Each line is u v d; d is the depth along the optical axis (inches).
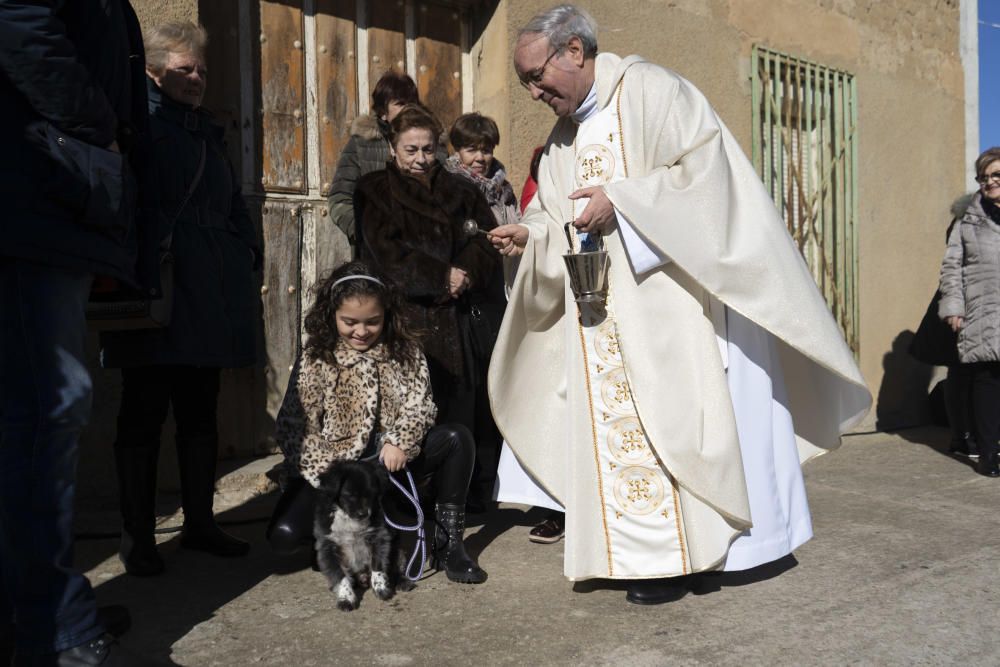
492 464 192.5
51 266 82.4
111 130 87.4
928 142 300.7
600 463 114.1
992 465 194.9
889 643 99.2
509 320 125.7
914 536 144.3
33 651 81.7
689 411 110.7
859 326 278.1
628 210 107.6
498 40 204.1
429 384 123.0
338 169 159.0
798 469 123.0
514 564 130.0
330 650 98.0
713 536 109.7
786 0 257.8
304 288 188.2
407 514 127.0
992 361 195.2
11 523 81.7
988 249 199.8
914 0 294.7
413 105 144.2
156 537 140.9
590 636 101.7
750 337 117.2
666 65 230.1
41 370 83.0
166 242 117.0
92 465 152.2
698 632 102.7
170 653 97.0
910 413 291.0
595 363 115.3
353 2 193.8
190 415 131.9
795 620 106.4
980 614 108.1
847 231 274.2
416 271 139.0
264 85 181.8
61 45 79.5
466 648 98.4
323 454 116.7
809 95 262.8
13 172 80.3
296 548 118.1
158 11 154.9
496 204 167.8
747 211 113.8
